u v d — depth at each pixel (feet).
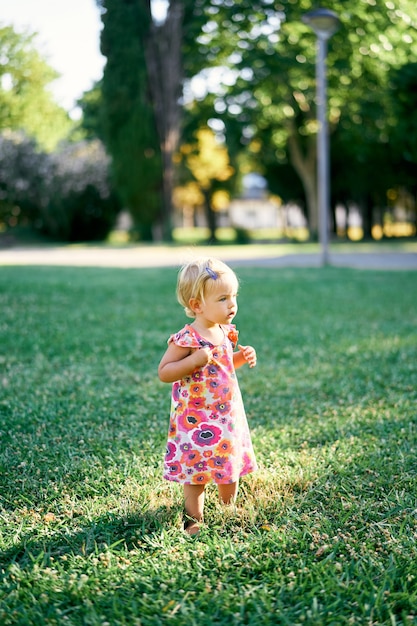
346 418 14.79
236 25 92.84
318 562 8.62
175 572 8.38
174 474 9.77
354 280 46.03
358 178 119.65
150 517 9.89
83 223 124.57
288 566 8.55
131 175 107.45
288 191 138.00
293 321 28.40
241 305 33.50
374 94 85.97
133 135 105.40
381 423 14.28
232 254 82.02
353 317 29.53
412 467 11.81
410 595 7.79
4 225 126.52
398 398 16.40
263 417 15.03
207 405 9.75
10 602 7.76
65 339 24.13
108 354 21.80
